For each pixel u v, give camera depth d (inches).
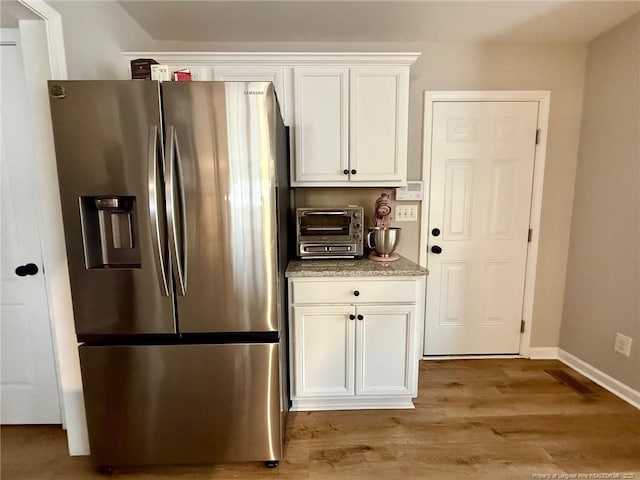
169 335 54.8
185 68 72.6
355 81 74.1
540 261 94.4
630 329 75.8
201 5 69.0
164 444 56.9
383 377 72.0
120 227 54.4
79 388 59.6
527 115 89.0
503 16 73.5
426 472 57.0
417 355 71.7
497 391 81.0
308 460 59.9
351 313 69.6
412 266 72.4
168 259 52.2
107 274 52.4
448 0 67.2
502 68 87.3
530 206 92.6
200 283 53.4
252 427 57.1
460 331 97.3
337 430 67.5
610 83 79.7
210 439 57.1
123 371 54.8
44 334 67.7
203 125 49.9
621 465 58.3
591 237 85.8
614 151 79.0
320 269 69.6
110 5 66.5
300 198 89.7
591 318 86.1
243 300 54.2
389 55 72.4
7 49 60.6
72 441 61.0
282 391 61.1
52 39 52.1
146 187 50.4
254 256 53.4
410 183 90.0
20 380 68.9
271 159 51.4
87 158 49.9
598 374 84.1
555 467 57.9
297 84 73.6
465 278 95.1
